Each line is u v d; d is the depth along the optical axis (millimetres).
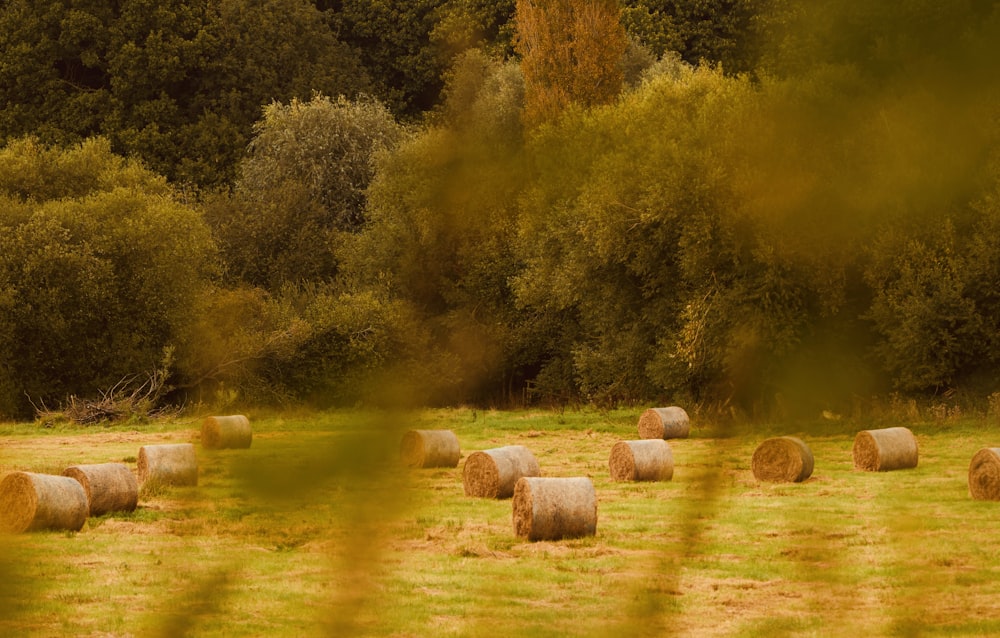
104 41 105812
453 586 20234
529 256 76125
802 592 19125
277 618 15688
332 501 5098
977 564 21844
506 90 76625
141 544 24859
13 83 105375
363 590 5824
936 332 55781
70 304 73312
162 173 102312
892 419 55250
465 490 34500
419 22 115250
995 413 53312
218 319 77312
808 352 57969
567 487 26297
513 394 84188
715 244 61000
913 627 15992
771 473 37000
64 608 17984
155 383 72750
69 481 26891
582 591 19500
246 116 108250
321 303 79438
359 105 100438
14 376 71625
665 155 64125
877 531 24766
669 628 7484
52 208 75812
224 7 109438
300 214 93625
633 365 70688
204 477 6402
